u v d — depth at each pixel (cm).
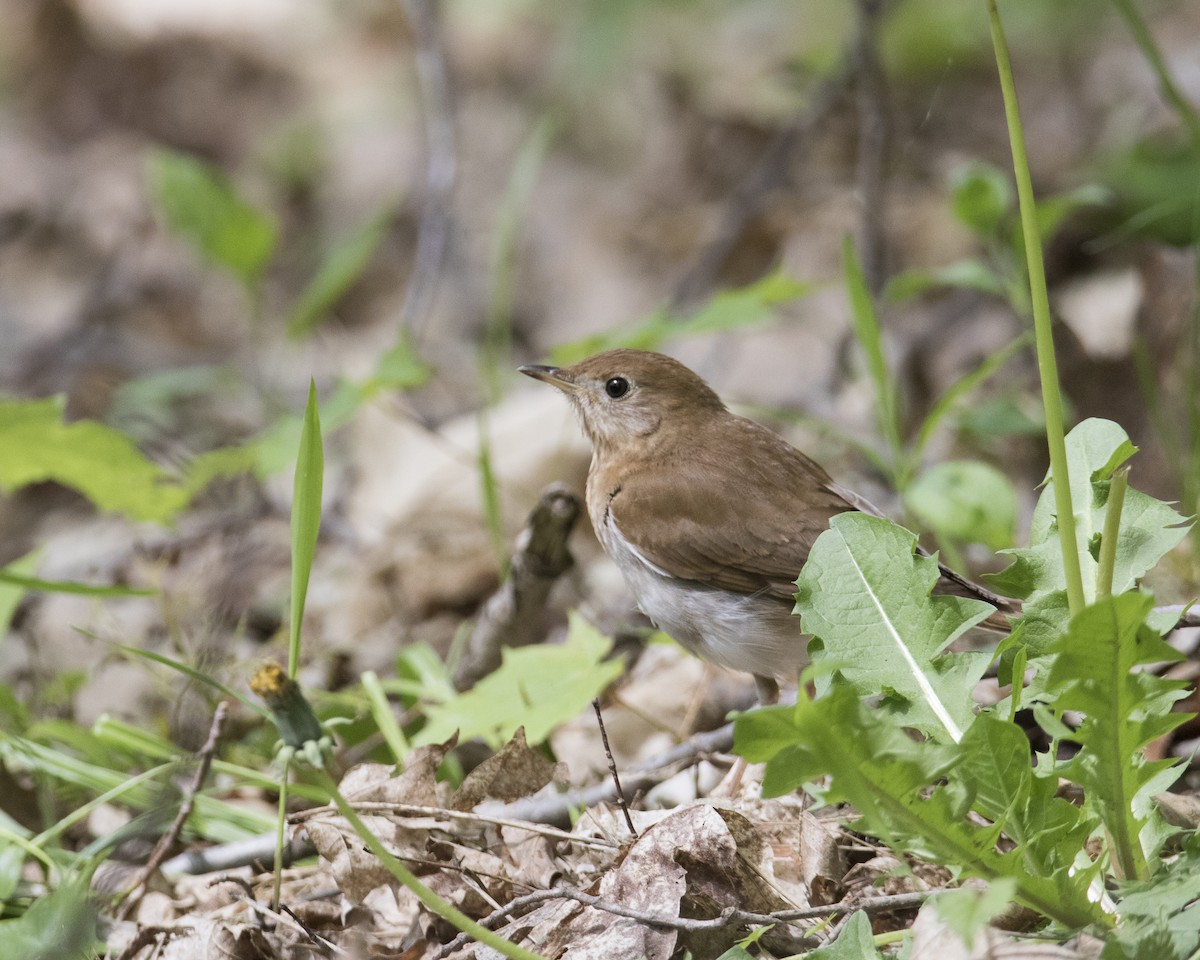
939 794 542
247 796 932
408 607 1216
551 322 1805
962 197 1078
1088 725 549
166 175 1355
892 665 625
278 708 550
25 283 1945
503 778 748
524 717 838
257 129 2225
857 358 1398
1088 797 584
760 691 929
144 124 2253
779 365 1547
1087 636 526
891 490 1241
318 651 1110
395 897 722
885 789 535
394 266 1911
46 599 1205
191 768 854
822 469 942
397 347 1074
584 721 967
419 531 1302
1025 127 1744
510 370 1568
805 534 889
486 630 980
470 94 2200
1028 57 1842
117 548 1312
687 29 2116
